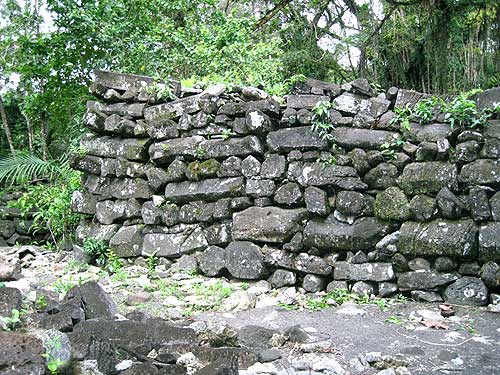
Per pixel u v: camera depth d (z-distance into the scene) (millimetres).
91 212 5918
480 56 9492
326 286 4844
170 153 5504
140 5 8406
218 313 4238
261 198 5062
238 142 5188
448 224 4398
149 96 5777
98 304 3463
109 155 5863
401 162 4645
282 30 10305
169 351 3039
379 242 4633
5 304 2996
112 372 2699
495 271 4246
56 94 8805
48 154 8945
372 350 3326
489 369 3018
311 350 3273
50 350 2355
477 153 4438
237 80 6438
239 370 2904
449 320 3979
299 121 4988
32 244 7020
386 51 10289
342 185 4770
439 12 8359
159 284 4895
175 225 5504
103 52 8461
